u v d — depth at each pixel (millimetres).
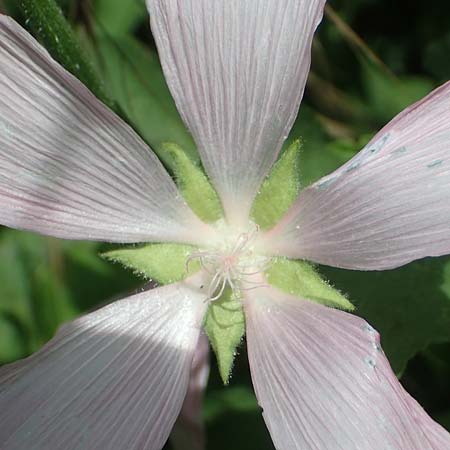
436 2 152
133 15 148
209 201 107
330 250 101
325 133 137
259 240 106
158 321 103
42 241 138
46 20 119
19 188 97
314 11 93
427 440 90
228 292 105
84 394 97
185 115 101
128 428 97
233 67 99
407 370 141
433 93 91
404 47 154
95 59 143
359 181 96
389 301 123
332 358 96
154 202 106
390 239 96
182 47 97
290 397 97
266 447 136
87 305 134
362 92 149
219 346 102
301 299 102
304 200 101
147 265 105
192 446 130
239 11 96
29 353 135
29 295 137
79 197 101
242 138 103
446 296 123
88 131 99
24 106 95
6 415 94
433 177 93
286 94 98
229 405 138
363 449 92
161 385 100
